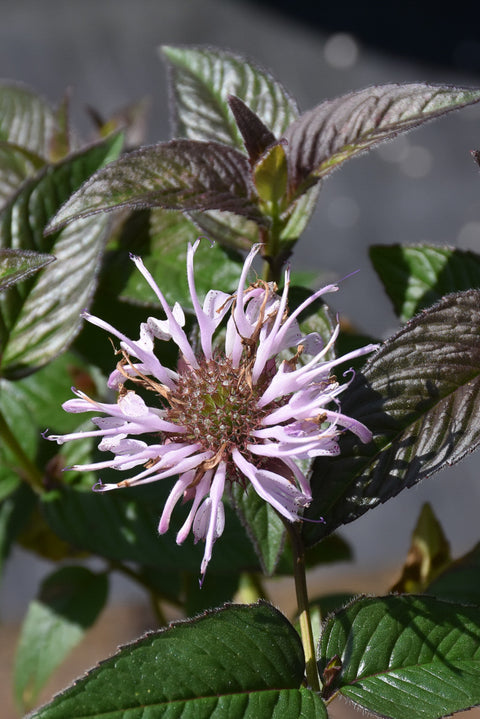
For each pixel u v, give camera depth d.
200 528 0.51
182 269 0.58
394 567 1.51
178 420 0.52
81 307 0.57
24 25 2.27
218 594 0.62
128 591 1.38
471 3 2.33
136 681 0.50
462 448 0.51
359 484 0.51
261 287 0.53
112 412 0.51
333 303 1.74
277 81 0.58
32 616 0.63
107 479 0.59
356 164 2.01
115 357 0.59
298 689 0.51
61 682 1.21
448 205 1.95
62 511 0.59
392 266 0.58
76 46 2.23
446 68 2.24
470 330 0.52
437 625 0.52
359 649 0.52
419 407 0.52
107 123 0.67
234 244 0.56
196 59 0.58
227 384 0.52
